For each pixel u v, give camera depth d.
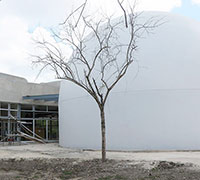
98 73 13.18
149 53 12.65
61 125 15.73
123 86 12.48
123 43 13.02
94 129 13.06
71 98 14.51
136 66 12.53
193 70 12.26
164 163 7.90
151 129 11.82
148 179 6.11
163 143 11.66
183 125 11.69
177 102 11.84
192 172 6.64
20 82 19.53
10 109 18.83
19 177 6.85
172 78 12.10
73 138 14.16
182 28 13.40
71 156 10.80
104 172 7.15
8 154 11.62
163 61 12.40
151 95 12.03
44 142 18.70
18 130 18.19
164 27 13.37
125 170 7.24
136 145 11.92
